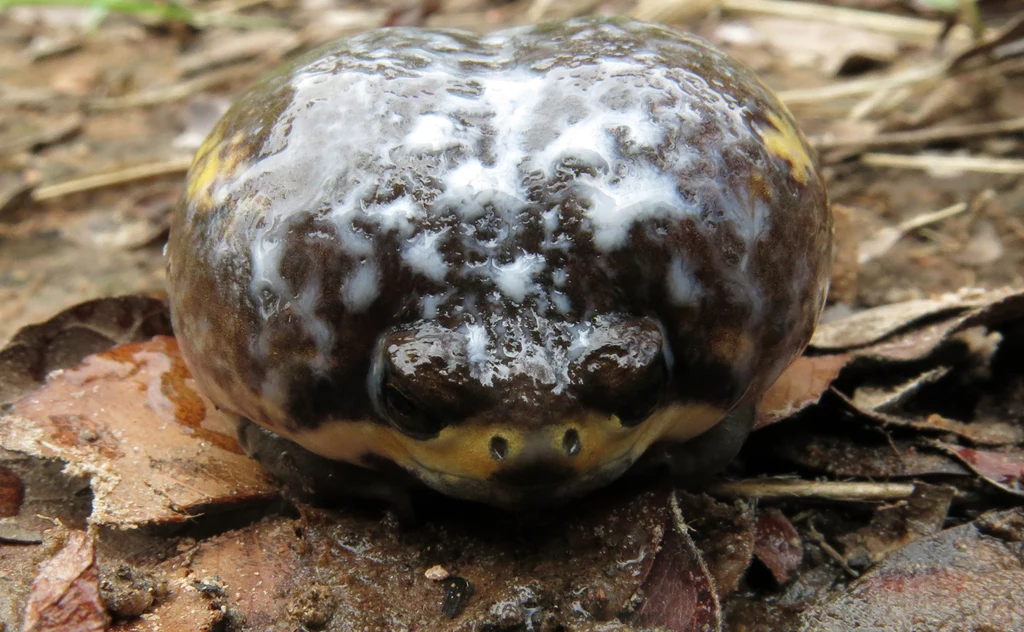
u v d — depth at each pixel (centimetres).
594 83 13
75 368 15
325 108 13
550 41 13
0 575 13
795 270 13
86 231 23
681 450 13
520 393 12
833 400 15
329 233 12
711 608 13
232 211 12
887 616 13
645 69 13
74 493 14
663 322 12
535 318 12
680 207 12
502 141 12
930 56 29
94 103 31
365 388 12
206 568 13
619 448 12
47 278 21
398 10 35
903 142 23
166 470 14
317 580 13
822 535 14
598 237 12
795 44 31
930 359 15
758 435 15
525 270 12
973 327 15
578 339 12
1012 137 23
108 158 27
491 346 12
